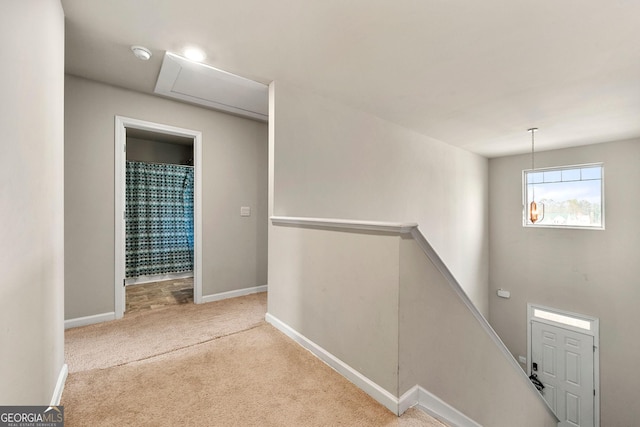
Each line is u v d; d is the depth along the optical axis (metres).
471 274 5.28
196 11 1.61
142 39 1.88
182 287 3.88
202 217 3.07
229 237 3.27
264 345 2.03
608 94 2.72
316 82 2.50
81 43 1.93
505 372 2.16
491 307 5.77
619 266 4.36
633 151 4.27
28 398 1.04
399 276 1.36
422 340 1.48
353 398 1.48
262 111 3.16
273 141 2.42
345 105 2.99
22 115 0.99
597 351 4.51
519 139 4.35
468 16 1.65
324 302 1.83
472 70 2.29
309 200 2.65
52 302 1.34
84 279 2.42
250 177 3.44
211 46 1.96
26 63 1.02
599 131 3.92
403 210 3.74
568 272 4.85
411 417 1.35
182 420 1.30
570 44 1.92
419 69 2.28
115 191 2.57
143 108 2.71
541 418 2.78
